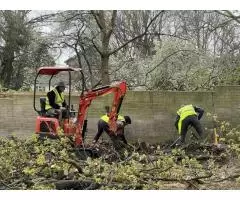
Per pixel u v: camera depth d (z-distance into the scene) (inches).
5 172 375.6
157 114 727.1
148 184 359.3
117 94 616.7
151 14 1373.0
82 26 971.3
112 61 1117.1
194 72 873.5
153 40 1288.1
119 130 632.4
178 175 387.2
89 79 1135.0
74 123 576.7
